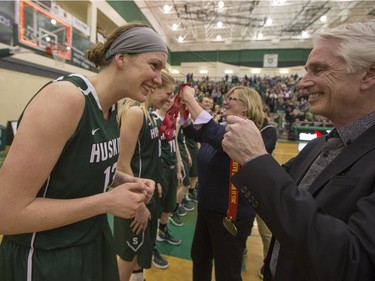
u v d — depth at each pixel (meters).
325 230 0.43
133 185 0.70
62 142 0.58
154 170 1.43
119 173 0.94
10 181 0.53
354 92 0.55
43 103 0.56
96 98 0.68
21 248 0.67
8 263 0.68
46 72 4.94
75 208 0.61
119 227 1.34
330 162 0.59
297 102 12.20
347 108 0.57
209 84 14.24
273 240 0.76
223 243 1.24
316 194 0.57
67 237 0.69
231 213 1.13
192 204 3.35
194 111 1.23
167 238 2.29
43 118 0.55
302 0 9.40
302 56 14.77
